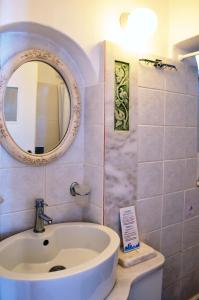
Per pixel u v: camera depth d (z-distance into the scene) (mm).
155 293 1174
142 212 1372
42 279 729
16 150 1074
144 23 1207
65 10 1087
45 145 1172
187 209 1612
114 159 1215
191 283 1689
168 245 1521
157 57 1370
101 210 1213
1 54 1033
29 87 1112
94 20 1174
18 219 1129
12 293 737
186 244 1629
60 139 1219
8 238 1026
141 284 1104
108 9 1218
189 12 1358
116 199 1239
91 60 1174
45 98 1161
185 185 1588
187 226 1623
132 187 1303
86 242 1182
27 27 1038
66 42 1141
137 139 1310
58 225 1189
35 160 1131
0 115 1027
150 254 1212
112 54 1176
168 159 1474
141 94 1315
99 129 1204
